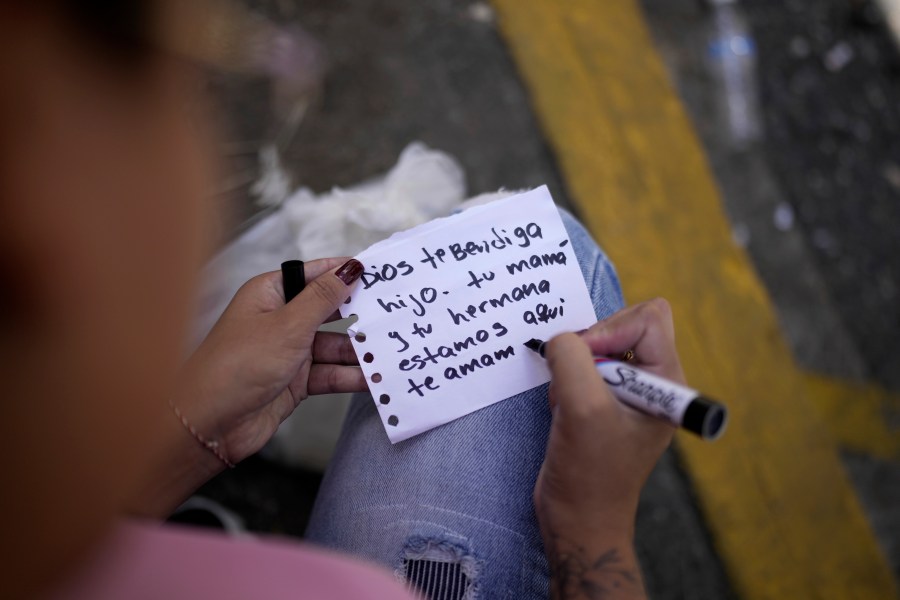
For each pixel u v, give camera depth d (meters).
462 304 0.91
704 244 1.89
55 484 0.28
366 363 0.90
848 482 1.78
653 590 1.70
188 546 0.45
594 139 1.93
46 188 0.27
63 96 0.27
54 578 0.30
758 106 2.02
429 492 0.94
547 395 0.97
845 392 1.85
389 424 0.91
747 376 1.81
